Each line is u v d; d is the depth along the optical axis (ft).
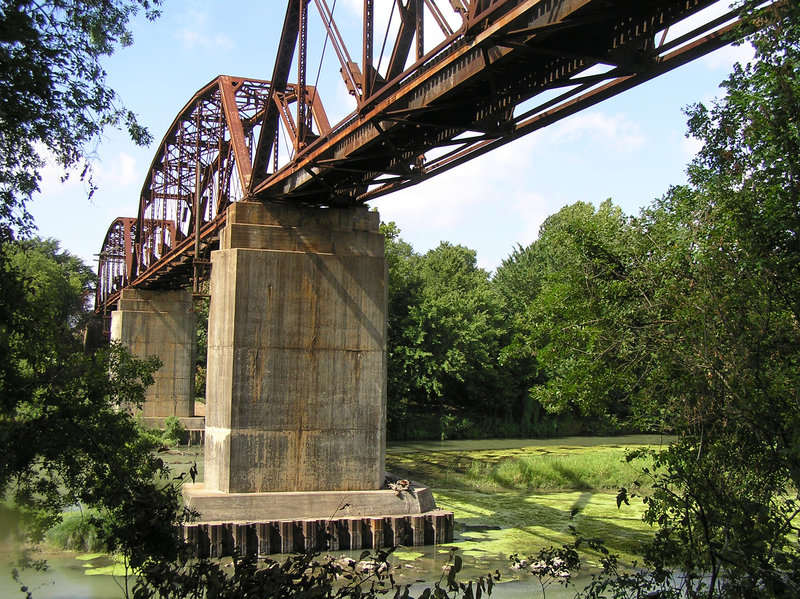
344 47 62.34
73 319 256.11
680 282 37.73
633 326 45.03
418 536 75.31
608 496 104.53
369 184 71.36
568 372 59.31
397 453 158.20
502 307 215.92
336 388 79.56
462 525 84.74
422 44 52.29
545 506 96.63
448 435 204.13
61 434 34.65
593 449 166.81
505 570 64.69
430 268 236.02
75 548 66.33
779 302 31.04
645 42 41.14
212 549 69.82
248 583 24.56
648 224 51.75
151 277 161.89
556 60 45.11
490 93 50.52
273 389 77.82
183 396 175.83
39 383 35.50
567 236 58.95
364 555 26.11
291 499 75.41
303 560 25.38
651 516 33.55
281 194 80.33
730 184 33.32
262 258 78.84
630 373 48.08
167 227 162.20
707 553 29.84
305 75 71.61
